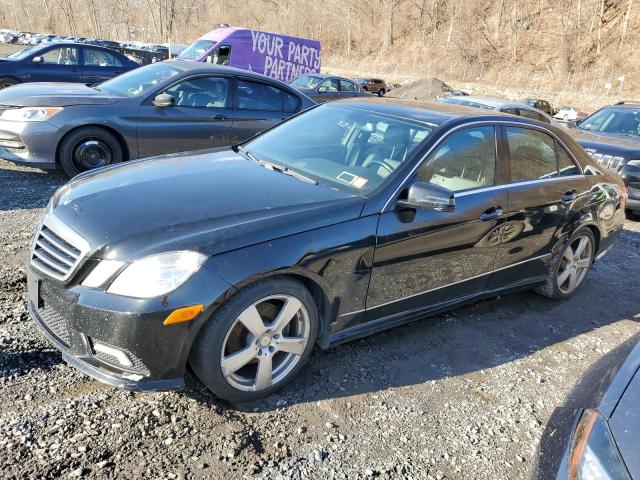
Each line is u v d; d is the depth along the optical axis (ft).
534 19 158.92
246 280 8.69
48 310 9.24
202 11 233.55
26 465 7.70
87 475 7.66
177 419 8.95
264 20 226.99
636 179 25.20
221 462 8.19
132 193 10.03
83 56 43.80
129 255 8.38
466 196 11.92
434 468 8.72
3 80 40.27
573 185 14.58
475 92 140.56
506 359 12.28
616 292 17.04
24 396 9.09
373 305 10.85
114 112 21.84
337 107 14.19
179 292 8.25
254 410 9.45
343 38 202.80
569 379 11.80
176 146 23.31
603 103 122.01
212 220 9.16
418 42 178.19
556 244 14.52
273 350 9.52
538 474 6.48
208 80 23.82
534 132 13.98
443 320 13.71
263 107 25.18
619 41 141.08
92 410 8.95
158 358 8.34
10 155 21.35
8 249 14.75
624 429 6.16
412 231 10.87
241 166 11.93
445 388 10.84
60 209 9.69
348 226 10.00
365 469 8.46
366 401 10.10
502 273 13.38
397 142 11.84
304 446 8.75
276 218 9.43
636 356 7.39
